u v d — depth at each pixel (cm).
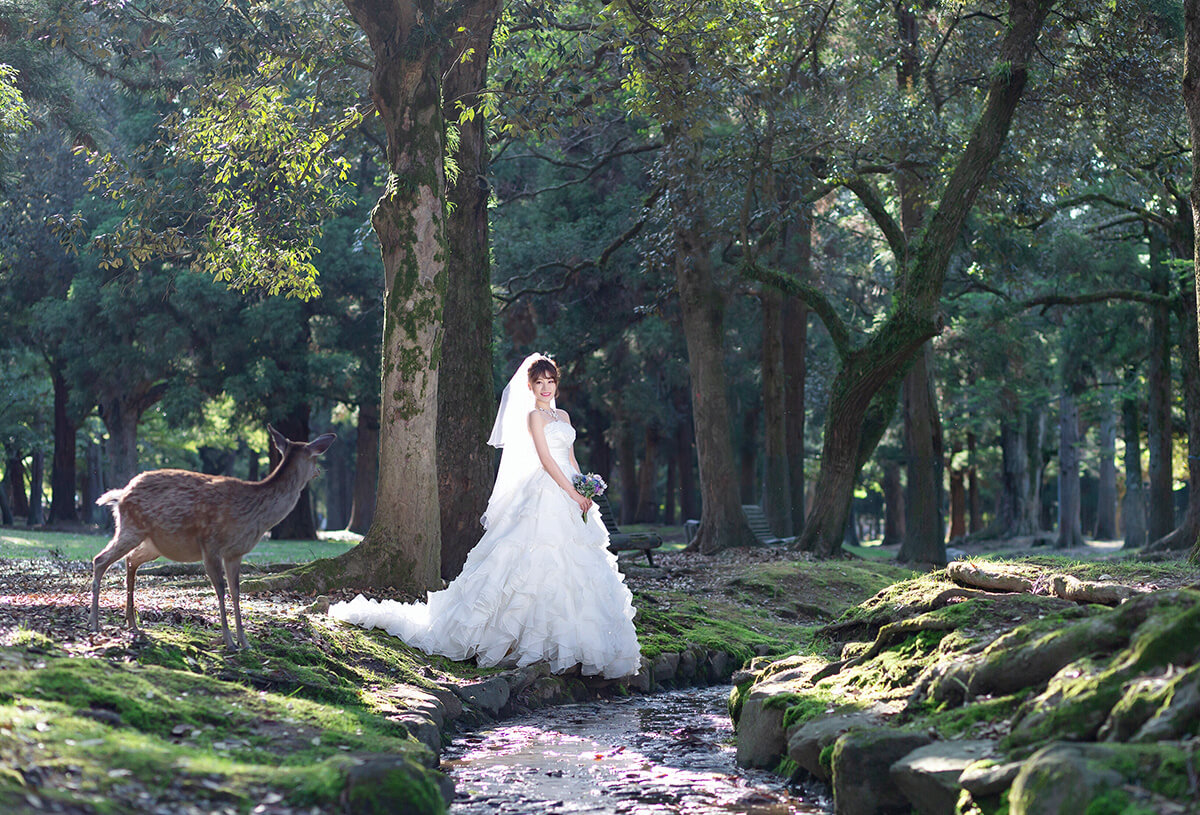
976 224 2203
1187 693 324
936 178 1781
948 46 1897
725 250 2084
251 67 1202
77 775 328
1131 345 2706
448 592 803
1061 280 2502
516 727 671
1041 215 1966
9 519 3869
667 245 1859
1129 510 3156
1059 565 629
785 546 1856
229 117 1277
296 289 1312
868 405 1730
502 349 2883
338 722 491
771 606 1277
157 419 4203
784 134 1633
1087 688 365
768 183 1752
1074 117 1788
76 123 1897
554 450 805
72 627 582
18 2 1486
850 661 580
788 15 1579
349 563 942
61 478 3341
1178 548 2253
